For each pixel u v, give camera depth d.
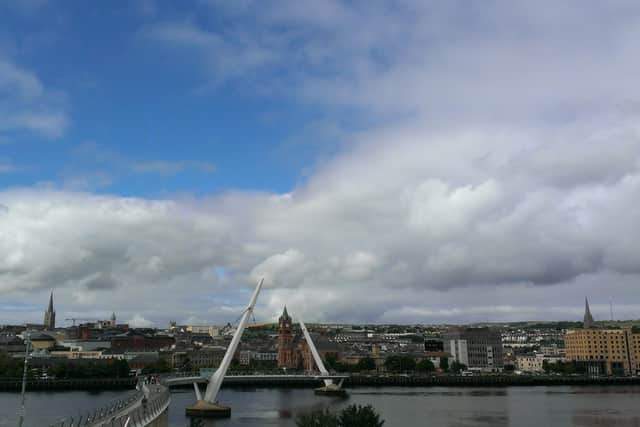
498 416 174.25
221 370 166.88
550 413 182.25
